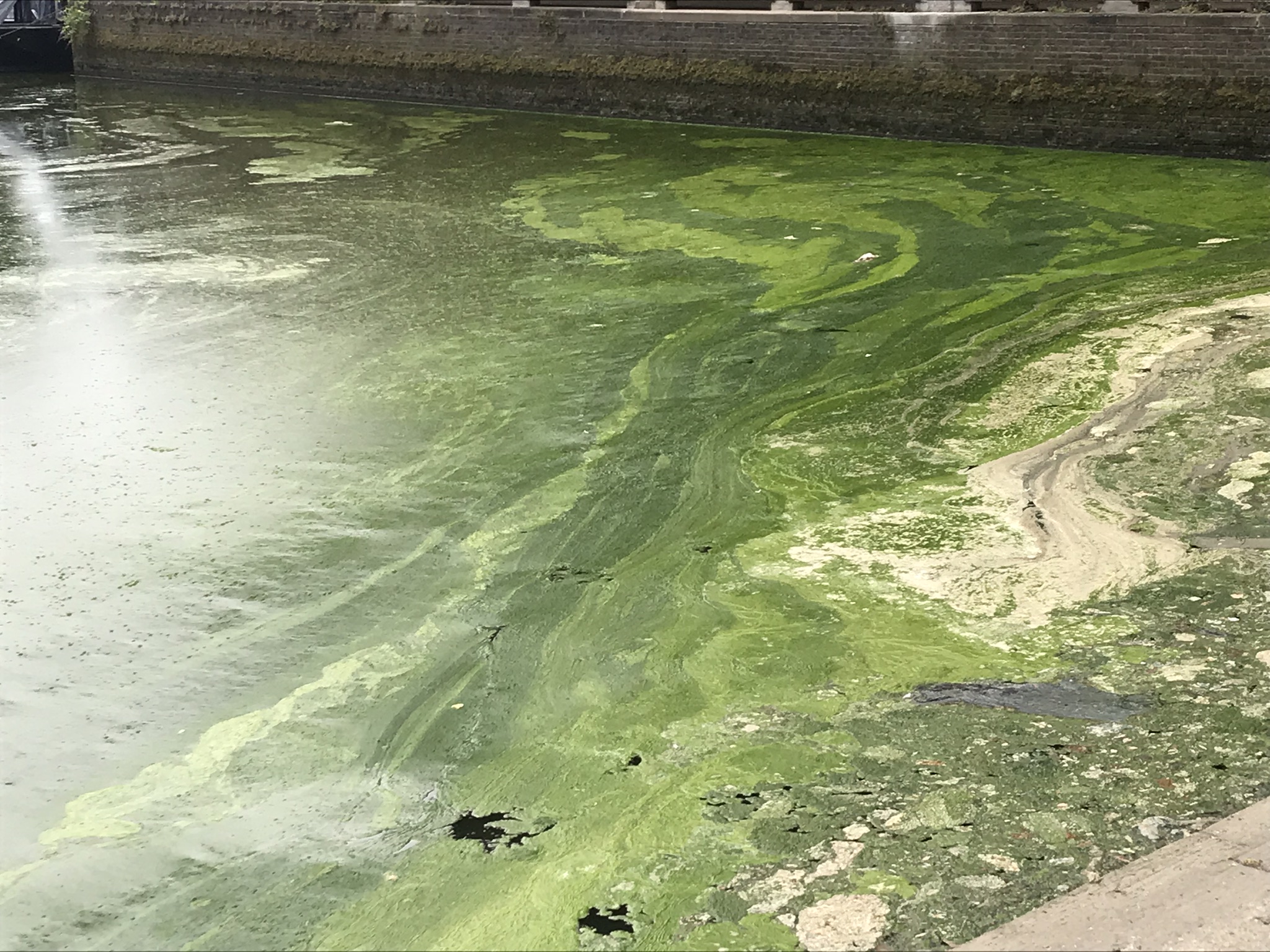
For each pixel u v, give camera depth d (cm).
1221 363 691
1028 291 860
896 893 316
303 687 468
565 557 549
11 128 1755
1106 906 280
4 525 601
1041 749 375
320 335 851
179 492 628
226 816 398
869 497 582
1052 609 464
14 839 395
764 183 1240
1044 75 1345
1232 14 1233
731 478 615
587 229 1097
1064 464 592
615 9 1683
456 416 706
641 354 788
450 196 1247
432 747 425
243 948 338
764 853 343
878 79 1459
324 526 588
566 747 415
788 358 769
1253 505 532
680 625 484
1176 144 1277
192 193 1312
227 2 2109
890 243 1002
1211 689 398
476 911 340
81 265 1049
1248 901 275
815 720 409
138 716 457
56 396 759
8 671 488
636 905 330
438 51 1869
